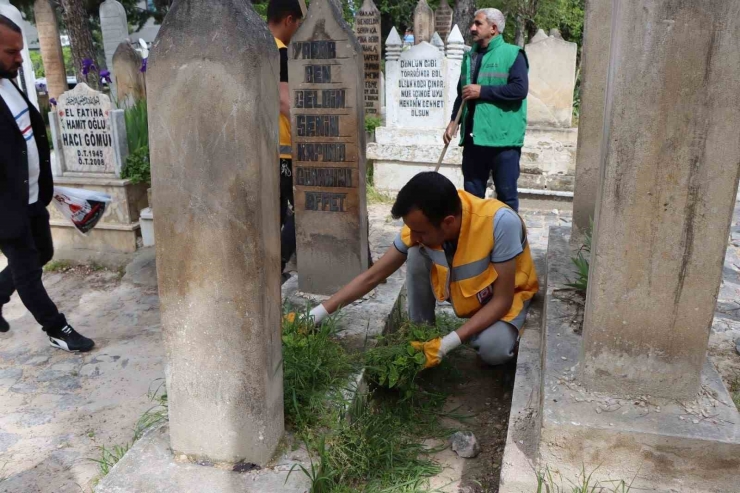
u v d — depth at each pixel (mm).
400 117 7082
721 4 1615
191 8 1727
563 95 7117
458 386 3055
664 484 1864
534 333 2834
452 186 2547
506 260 2721
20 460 2621
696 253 1819
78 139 5078
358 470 2258
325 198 3455
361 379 2594
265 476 2035
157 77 1781
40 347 3725
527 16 14344
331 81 3279
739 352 3066
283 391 2240
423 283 3074
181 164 1820
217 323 1942
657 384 1972
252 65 1710
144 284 4691
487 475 2369
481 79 4738
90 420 2932
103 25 7762
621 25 1706
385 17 18500
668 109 1723
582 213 3471
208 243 1866
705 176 1749
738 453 1776
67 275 4957
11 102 3367
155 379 3322
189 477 2033
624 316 1935
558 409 1954
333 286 3572
